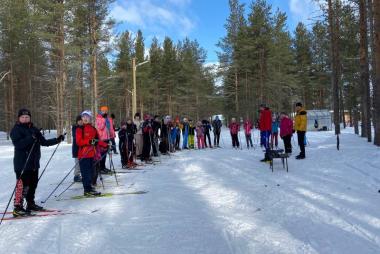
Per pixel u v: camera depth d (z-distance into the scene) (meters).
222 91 46.81
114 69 47.00
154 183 9.76
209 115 56.75
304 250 4.46
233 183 9.20
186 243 4.87
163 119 18.12
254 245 4.71
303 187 8.16
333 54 22.70
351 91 28.25
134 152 14.39
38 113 43.78
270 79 41.28
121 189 9.03
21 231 5.68
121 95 52.75
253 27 39.84
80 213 6.70
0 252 4.76
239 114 44.78
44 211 6.95
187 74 52.81
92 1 27.23
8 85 36.84
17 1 33.97
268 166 11.73
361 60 17.48
